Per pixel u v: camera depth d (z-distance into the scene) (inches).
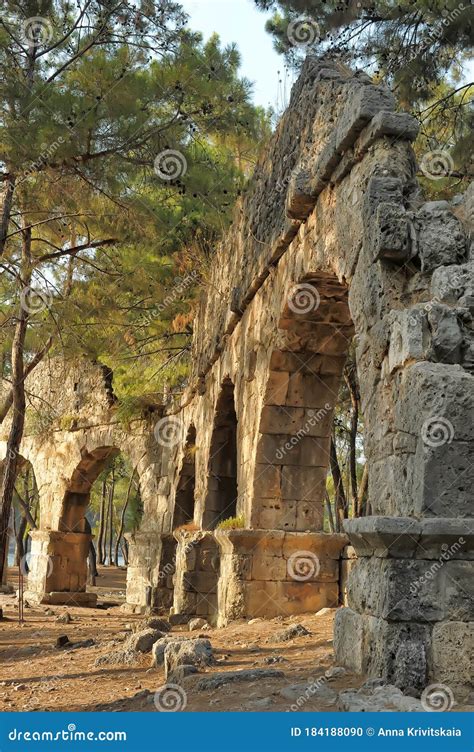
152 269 755.4
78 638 557.0
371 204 310.2
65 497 1098.7
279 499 519.8
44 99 530.0
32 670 392.8
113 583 1549.0
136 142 564.1
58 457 1120.8
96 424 1066.1
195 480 807.7
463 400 250.5
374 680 239.6
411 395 261.7
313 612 506.6
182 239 822.5
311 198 413.4
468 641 237.8
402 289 297.1
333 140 362.9
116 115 534.9
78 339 798.5
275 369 505.0
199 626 558.6
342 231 360.5
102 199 627.8
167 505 931.3
